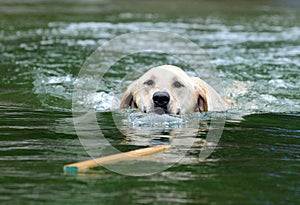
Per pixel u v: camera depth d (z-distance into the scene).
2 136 9.83
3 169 7.91
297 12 36.62
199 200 6.73
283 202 6.71
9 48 20.09
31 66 16.83
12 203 6.59
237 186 7.28
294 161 8.50
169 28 25.95
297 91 14.70
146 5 39.81
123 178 7.55
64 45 20.80
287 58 18.80
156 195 6.89
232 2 44.72
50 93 13.88
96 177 7.58
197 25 27.64
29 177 7.55
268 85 15.26
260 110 12.82
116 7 37.16
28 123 10.92
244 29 26.56
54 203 6.60
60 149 9.00
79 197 6.80
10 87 14.38
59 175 7.65
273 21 30.62
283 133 10.44
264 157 8.70
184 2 43.66
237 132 10.44
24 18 29.22
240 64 17.75
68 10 33.94
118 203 6.61
